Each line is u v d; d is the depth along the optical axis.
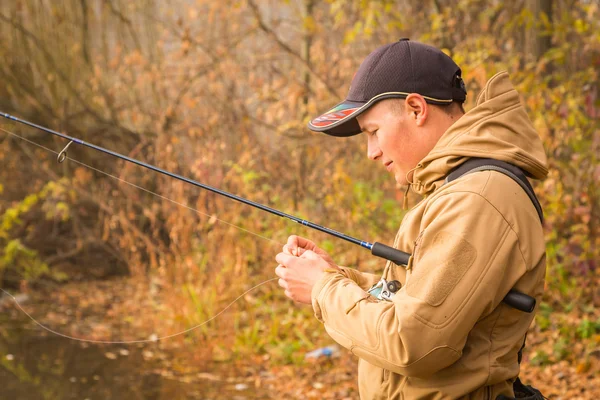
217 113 6.70
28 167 7.01
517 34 6.03
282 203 5.91
